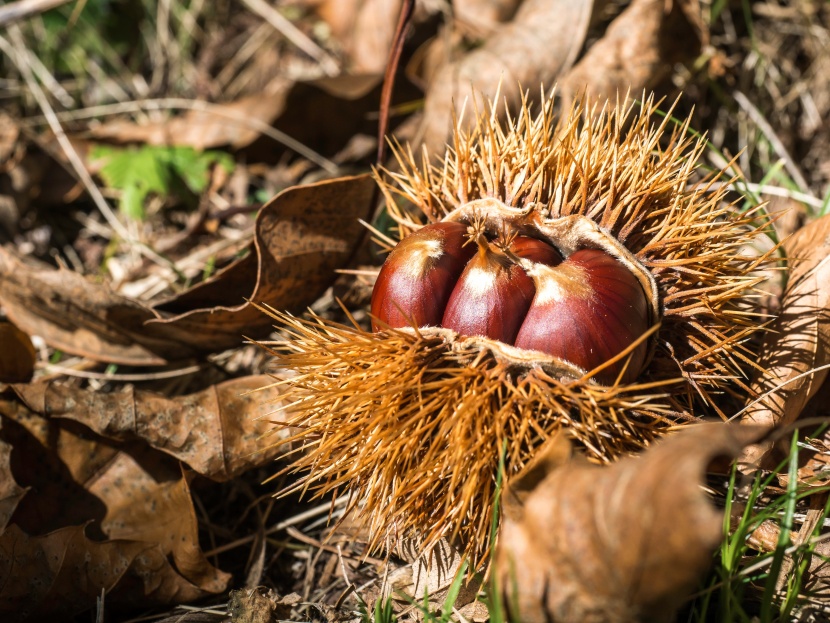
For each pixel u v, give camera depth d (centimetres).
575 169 27
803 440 28
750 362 27
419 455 26
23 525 29
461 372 25
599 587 22
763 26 39
